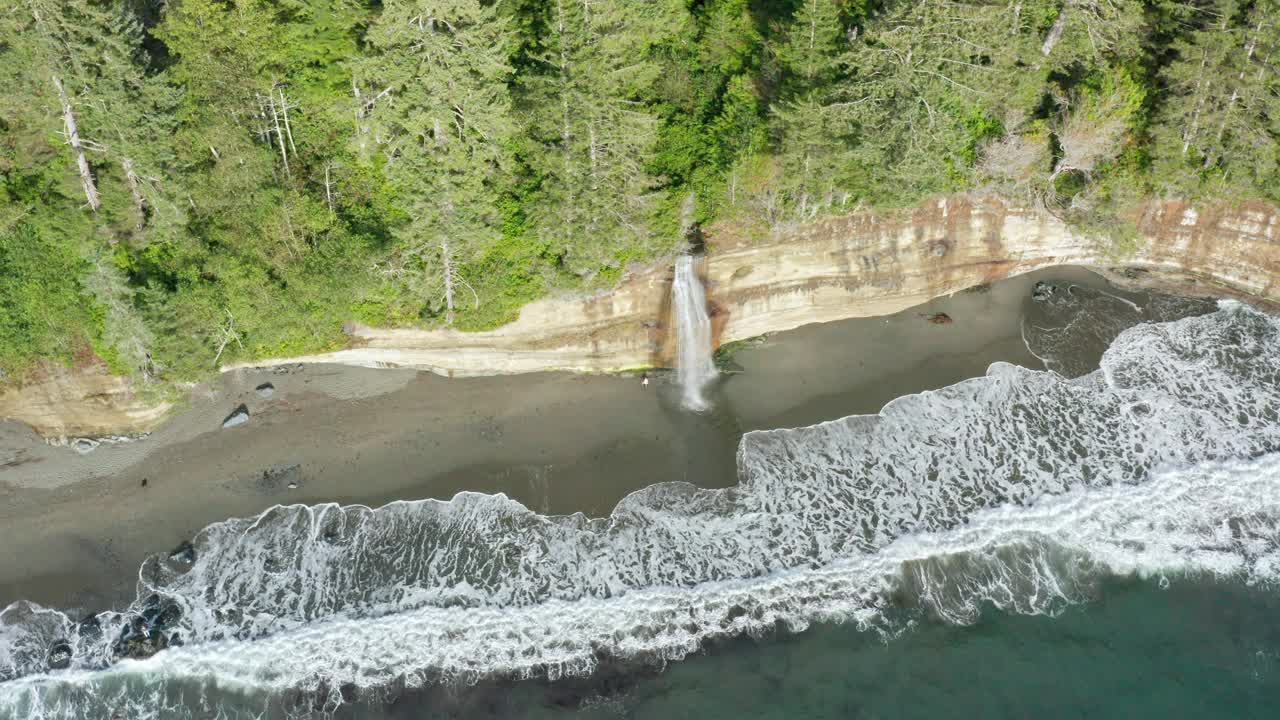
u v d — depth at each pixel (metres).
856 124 42.56
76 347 40.25
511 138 42.34
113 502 38.84
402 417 42.62
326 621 34.91
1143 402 42.25
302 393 43.03
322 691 33.25
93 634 34.50
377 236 42.53
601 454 41.31
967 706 32.91
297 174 42.84
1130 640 34.88
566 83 37.84
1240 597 36.09
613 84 38.88
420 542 37.38
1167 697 33.00
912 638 34.97
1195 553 37.22
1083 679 33.78
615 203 41.19
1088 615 35.69
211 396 42.53
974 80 42.75
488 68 36.78
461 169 38.91
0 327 39.25
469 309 42.91
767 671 33.94
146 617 34.84
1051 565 36.97
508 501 39.09
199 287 40.66
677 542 37.50
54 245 40.16
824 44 41.47
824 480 39.72
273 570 36.38
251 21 38.72
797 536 37.72
